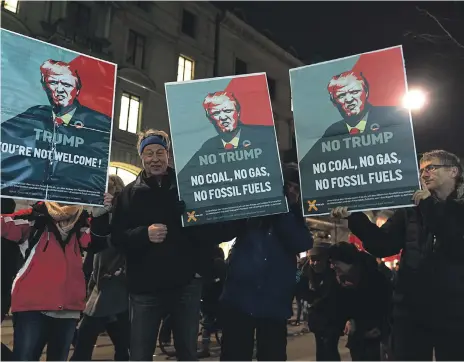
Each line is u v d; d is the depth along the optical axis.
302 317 10.53
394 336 2.65
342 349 6.72
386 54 2.78
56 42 14.55
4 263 3.63
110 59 16.02
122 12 16.64
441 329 2.46
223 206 2.95
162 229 2.84
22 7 14.15
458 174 2.65
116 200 3.10
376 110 2.78
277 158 2.95
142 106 16.88
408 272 2.62
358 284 3.77
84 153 3.00
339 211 2.79
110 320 4.21
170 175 3.16
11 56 2.85
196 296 3.01
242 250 3.00
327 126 2.88
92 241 3.13
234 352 2.85
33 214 3.17
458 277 2.47
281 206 2.91
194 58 19.31
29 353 2.95
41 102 2.91
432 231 2.56
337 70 2.88
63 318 3.09
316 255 3.96
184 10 19.20
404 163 2.71
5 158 2.78
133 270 2.90
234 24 20.73
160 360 5.91
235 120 3.00
